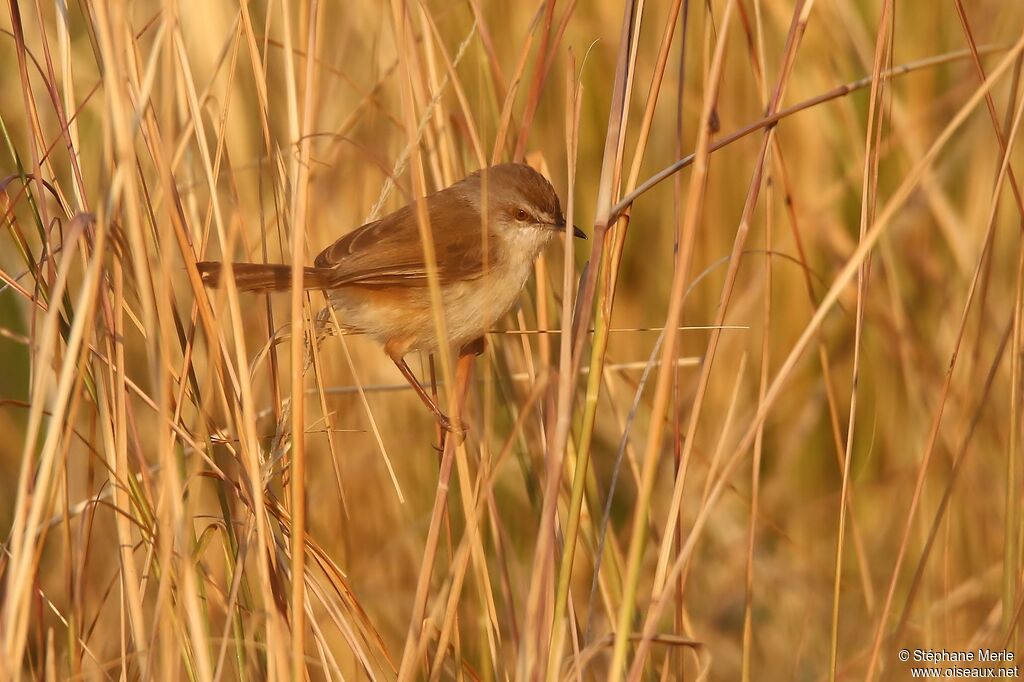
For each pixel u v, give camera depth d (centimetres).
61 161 1023
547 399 720
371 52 992
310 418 991
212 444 739
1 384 1114
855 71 1086
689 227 583
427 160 912
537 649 611
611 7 1124
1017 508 752
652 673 894
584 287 683
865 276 729
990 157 1059
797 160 1120
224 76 997
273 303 1023
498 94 902
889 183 1097
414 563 996
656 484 1119
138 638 625
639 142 676
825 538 1103
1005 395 1013
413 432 1042
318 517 989
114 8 564
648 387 1138
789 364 627
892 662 796
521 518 1020
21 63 679
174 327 729
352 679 847
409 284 830
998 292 1038
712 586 1086
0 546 703
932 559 972
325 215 988
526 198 846
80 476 966
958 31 1101
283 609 695
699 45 1115
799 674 1014
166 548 598
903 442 1086
